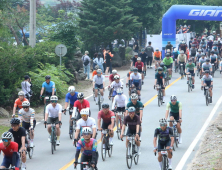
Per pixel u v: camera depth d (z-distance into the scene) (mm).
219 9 124375
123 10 127562
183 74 103312
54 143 43781
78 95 45062
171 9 129500
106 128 42250
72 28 101375
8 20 122562
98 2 126438
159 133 34156
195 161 38688
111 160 40250
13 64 70500
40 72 78812
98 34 126125
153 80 102688
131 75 70562
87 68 105750
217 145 43219
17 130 33188
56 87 78875
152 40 156750
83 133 29234
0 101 66688
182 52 103000
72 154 42750
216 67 115250
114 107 49156
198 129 52562
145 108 68375
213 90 84938
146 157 41094
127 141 38188
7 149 29781
